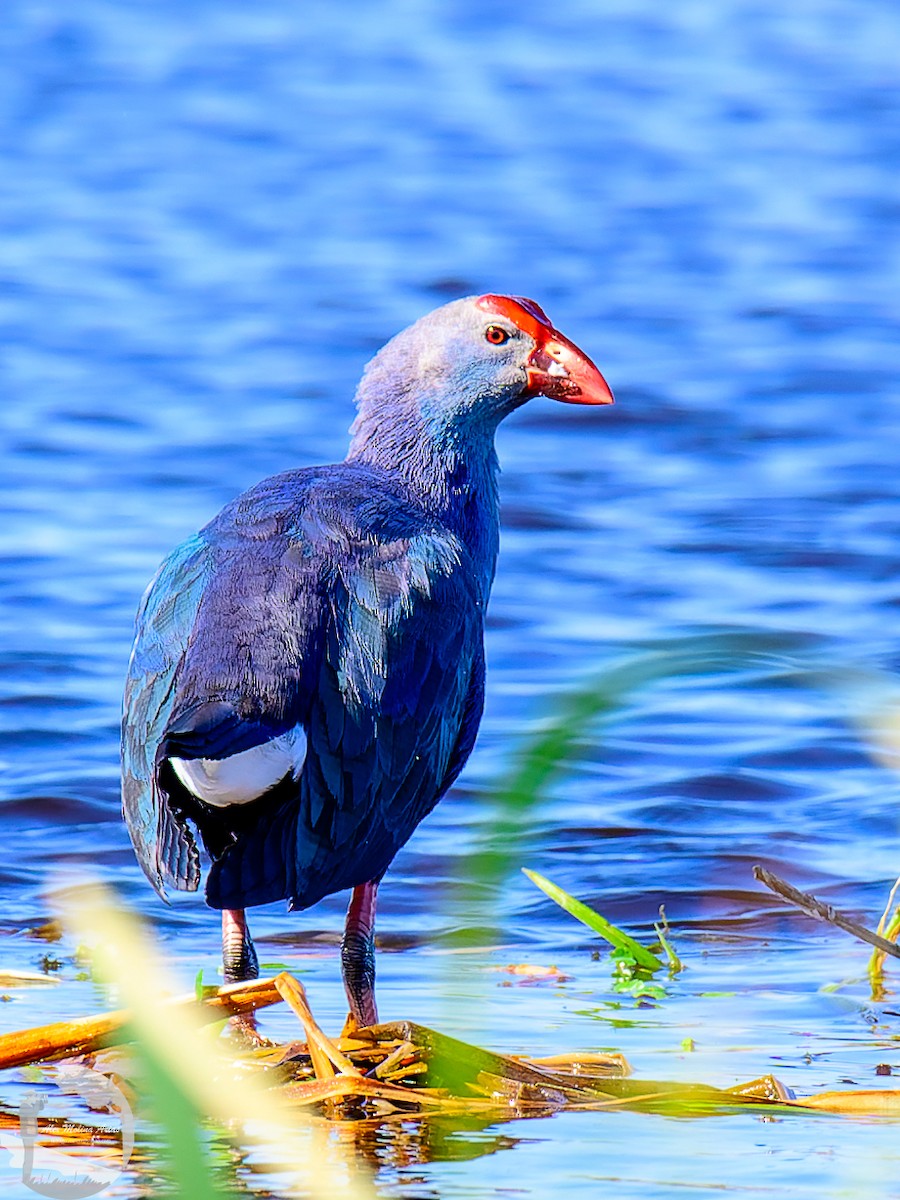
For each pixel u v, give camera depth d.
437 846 11.28
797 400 22.05
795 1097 7.58
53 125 39.75
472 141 38.78
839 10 53.97
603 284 27.77
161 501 17.88
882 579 15.90
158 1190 6.53
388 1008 8.86
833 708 13.58
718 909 10.41
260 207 33.19
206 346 24.11
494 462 10.01
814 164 36.72
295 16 52.28
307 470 9.19
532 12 53.25
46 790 11.88
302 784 7.92
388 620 8.32
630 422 21.28
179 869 7.61
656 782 12.22
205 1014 7.59
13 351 23.72
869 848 11.16
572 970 9.50
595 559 16.52
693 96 43.31
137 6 53.25
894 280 28.17
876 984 9.23
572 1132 7.20
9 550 16.39
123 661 14.07
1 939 9.81
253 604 8.08
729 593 15.51
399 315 25.70
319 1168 6.77
